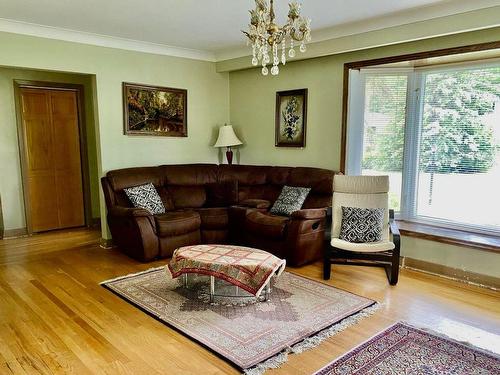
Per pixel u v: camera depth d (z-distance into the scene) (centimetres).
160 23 414
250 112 588
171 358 246
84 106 599
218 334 274
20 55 417
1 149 537
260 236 442
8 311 312
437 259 397
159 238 436
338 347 258
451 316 302
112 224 466
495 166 396
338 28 429
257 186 541
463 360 243
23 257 454
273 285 363
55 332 279
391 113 462
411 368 234
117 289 355
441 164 434
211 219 478
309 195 479
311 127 511
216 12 376
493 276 361
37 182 570
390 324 289
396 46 418
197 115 582
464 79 412
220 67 587
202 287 358
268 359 244
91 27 429
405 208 464
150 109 528
